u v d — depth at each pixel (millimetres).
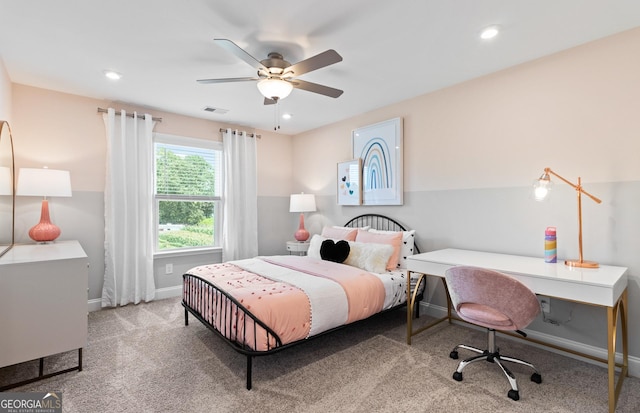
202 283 2711
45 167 3203
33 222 3186
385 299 2848
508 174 2801
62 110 3352
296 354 2508
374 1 1861
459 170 3143
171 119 4098
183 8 1919
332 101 3650
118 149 3625
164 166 4082
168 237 4148
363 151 4086
